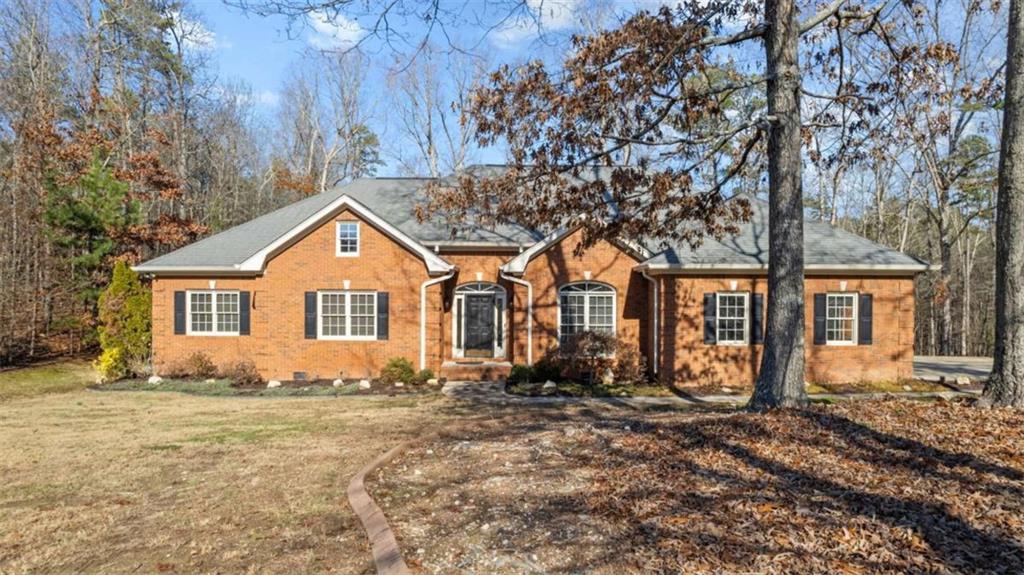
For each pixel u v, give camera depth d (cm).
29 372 1791
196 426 1033
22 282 2002
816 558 372
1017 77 741
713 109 977
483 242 1814
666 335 1619
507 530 466
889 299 1650
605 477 577
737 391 1538
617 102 928
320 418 1115
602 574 377
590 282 1756
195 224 2603
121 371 1733
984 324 3769
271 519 539
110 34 3025
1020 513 420
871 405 781
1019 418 664
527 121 972
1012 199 743
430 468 676
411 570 404
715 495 495
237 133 4091
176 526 525
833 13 987
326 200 2150
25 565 448
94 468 733
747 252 1650
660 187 1003
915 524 411
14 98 2534
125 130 2802
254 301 1736
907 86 1099
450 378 1725
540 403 1336
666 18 931
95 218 2152
